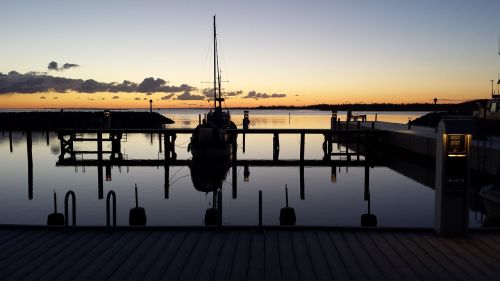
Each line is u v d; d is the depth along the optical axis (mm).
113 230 9039
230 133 37219
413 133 34969
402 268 6957
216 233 8867
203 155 32062
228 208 19719
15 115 97688
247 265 7125
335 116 64688
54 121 87000
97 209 19250
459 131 8219
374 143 37594
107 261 7301
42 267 7031
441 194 8508
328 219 17500
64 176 29234
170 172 31625
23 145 53656
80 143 58500
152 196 22609
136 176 29469
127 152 45812
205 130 32156
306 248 7949
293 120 129500
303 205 20281
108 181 27312
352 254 7613
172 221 17250
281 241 8359
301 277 6625
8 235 8750
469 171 8391
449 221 8523
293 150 50344
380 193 23297
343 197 22219
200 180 27969
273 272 6828
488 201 15422
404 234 8742
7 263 7227
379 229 8961
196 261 7305
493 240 8328
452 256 7480
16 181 27109
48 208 19438
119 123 85750
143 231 9039
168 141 36750
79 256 7543
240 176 30031
